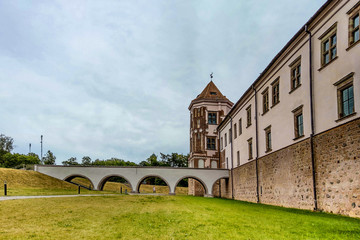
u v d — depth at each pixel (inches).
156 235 386.6
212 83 2422.5
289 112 951.6
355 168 618.2
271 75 1112.8
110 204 788.6
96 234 390.9
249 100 1386.6
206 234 394.6
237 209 789.9
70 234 388.8
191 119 2327.8
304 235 398.6
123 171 1776.6
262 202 1172.5
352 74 641.6
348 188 637.9
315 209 763.4
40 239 359.3
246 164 1413.6
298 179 870.4
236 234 398.0
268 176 1118.4
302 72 868.0
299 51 890.7
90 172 1780.3
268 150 1127.0
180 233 399.2
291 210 784.3
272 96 1103.6
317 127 777.6
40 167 1782.7
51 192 1284.4
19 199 780.6
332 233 414.3
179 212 636.1
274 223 506.9
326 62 759.7
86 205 732.7
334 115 705.0
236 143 1624.0
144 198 1069.1
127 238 369.7
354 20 655.8
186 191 3176.7
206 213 636.1
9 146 3727.9
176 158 4249.5
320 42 780.0
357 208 605.9
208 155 2149.4
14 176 1528.1
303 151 846.5
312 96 805.2
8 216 518.3
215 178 1784.0
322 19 769.6
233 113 1696.6
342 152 665.6
